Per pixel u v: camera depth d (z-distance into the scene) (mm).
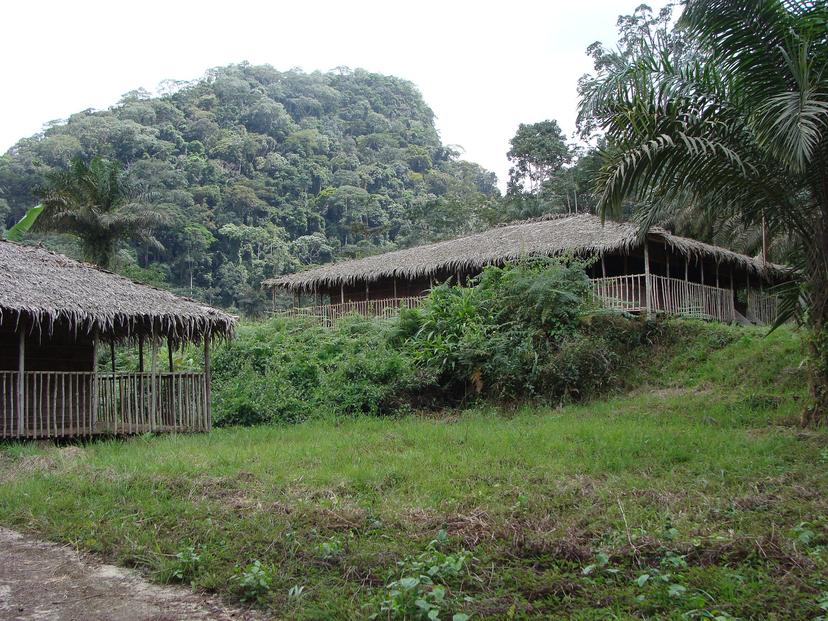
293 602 4523
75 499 7207
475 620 4082
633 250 18781
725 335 15922
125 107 67500
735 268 22578
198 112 70312
